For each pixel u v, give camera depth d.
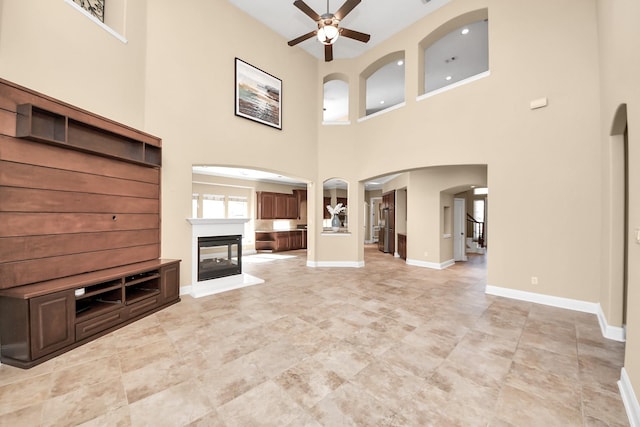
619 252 2.71
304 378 1.97
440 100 4.82
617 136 2.79
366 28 5.46
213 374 2.02
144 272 3.46
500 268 4.09
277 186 10.24
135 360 2.22
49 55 2.68
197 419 1.56
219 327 2.88
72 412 1.62
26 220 2.36
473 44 5.64
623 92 2.11
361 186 6.57
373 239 12.77
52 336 2.26
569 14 3.57
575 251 3.50
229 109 4.79
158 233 3.79
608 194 2.91
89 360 2.22
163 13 3.97
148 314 3.22
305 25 5.45
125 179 3.33
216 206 8.82
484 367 2.13
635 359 1.63
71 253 2.71
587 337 2.68
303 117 6.25
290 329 2.84
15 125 2.29
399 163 5.49
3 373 2.03
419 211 6.85
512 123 3.99
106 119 3.07
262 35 5.36
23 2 2.47
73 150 2.76
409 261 7.02
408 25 5.38
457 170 6.21
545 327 2.92
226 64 4.75
